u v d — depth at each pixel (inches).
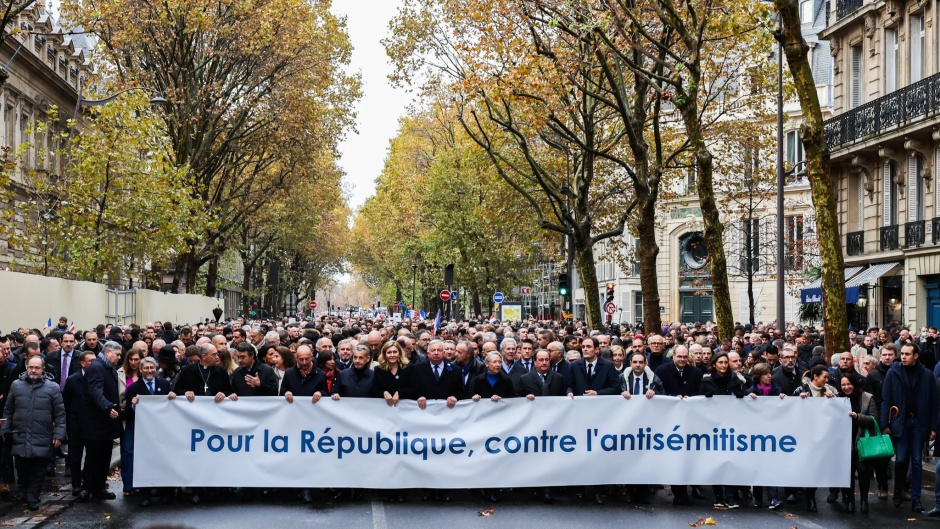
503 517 455.2
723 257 786.8
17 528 430.9
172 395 487.8
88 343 645.3
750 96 1307.8
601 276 2942.9
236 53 1530.5
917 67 1183.6
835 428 496.4
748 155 1453.0
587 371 521.0
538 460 495.5
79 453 504.1
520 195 1485.0
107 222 1304.1
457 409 494.3
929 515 476.1
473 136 1131.3
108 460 507.2
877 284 1272.1
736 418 499.2
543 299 3668.8
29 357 503.5
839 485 493.0
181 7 1461.6
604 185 1524.4
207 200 1734.7
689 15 832.9
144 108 1360.7
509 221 1526.8
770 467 496.7
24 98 1700.3
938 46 1114.7
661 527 434.3
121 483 565.6
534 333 841.5
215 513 463.2
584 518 454.3
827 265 635.5
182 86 1557.6
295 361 548.7
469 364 510.0
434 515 458.9
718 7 808.9
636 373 517.7
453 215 2155.5
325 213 2593.5
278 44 1533.0
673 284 2395.4
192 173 1558.8
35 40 1791.3
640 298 2578.7
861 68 1337.4
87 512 469.1
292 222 2417.6
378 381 499.2
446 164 2185.0
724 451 498.6
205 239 1828.2
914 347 495.5
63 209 1256.8
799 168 2007.9
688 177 2301.9
